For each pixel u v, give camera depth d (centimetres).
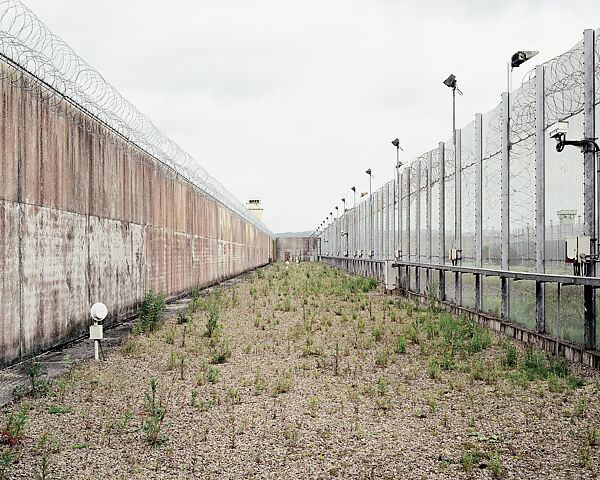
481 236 1212
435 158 1551
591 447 464
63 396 620
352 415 565
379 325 1141
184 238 1966
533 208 947
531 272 955
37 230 841
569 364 757
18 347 782
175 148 1573
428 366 783
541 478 407
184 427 527
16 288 776
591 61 788
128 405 596
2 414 559
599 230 771
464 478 410
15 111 779
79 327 1004
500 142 1095
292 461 445
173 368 775
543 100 925
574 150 823
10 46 760
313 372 755
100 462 441
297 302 1609
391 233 2186
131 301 1324
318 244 7412
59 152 923
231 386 679
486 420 544
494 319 1078
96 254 1091
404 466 434
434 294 1444
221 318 1291
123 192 1268
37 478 407
